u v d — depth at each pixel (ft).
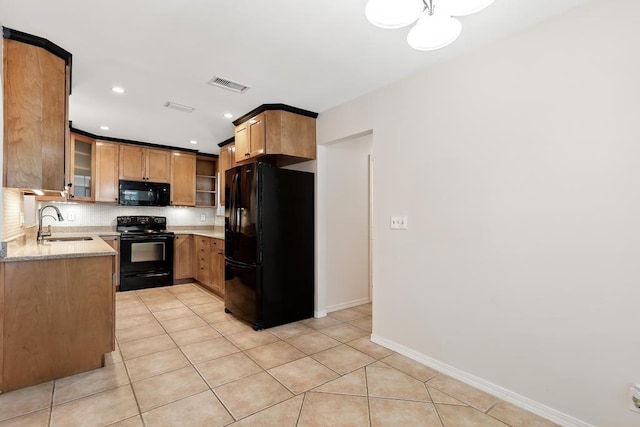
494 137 6.88
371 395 6.66
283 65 8.04
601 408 5.45
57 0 5.60
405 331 8.62
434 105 8.01
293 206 11.27
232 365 7.91
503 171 6.73
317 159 11.73
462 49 7.22
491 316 6.89
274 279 10.72
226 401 6.38
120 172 15.61
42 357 6.99
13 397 6.43
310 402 6.39
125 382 7.06
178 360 8.16
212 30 6.54
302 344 9.25
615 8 5.36
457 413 6.11
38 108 6.82
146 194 16.30
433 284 7.98
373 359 8.34
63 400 6.34
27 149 6.69
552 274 6.04
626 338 5.22
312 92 9.71
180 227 18.79
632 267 5.18
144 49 7.28
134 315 11.79
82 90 9.55
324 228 12.02
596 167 5.54
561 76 5.94
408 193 8.57
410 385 7.09
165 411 6.03
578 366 5.71
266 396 6.57
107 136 15.03
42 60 6.89
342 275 12.76
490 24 6.26
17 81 6.57
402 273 8.71
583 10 5.68
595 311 5.53
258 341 9.44
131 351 8.67
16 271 6.74
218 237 14.39
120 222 16.52
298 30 6.55
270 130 10.76
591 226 5.59
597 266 5.52
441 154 7.84
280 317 10.85
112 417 5.82
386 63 7.91
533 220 6.29
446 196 7.73
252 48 7.24
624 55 5.28
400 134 8.80
